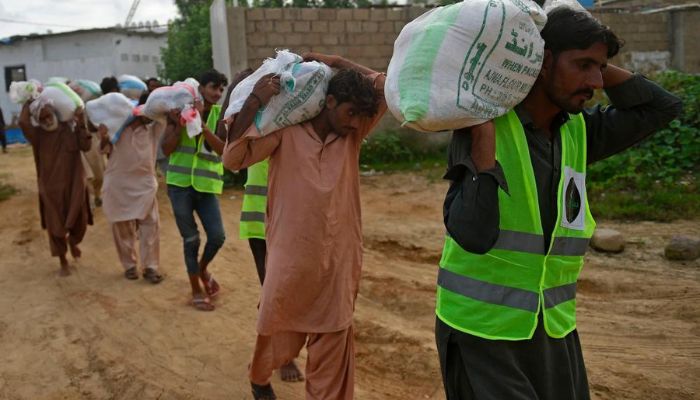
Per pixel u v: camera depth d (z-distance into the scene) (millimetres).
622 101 2445
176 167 5355
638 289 5332
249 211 4293
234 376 4348
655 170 8867
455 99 1995
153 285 6336
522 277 2180
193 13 29062
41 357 4770
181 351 4758
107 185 6332
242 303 5699
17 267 7199
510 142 2164
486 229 2012
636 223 7266
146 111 5309
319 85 3156
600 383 3887
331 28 12617
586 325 4738
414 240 7250
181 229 5457
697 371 3986
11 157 19047
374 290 5711
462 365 2271
